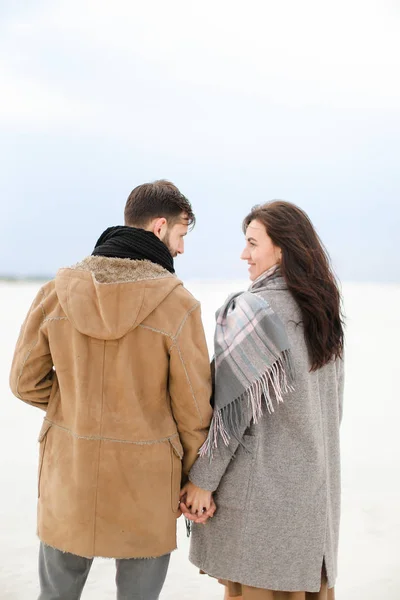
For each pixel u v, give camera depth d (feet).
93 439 6.79
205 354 7.04
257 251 7.58
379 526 12.46
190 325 6.94
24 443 19.04
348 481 15.66
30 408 24.35
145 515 6.84
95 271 6.78
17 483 14.96
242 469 7.16
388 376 33.78
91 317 6.70
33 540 11.42
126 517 6.81
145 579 7.01
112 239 7.06
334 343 7.32
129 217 7.36
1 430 20.71
